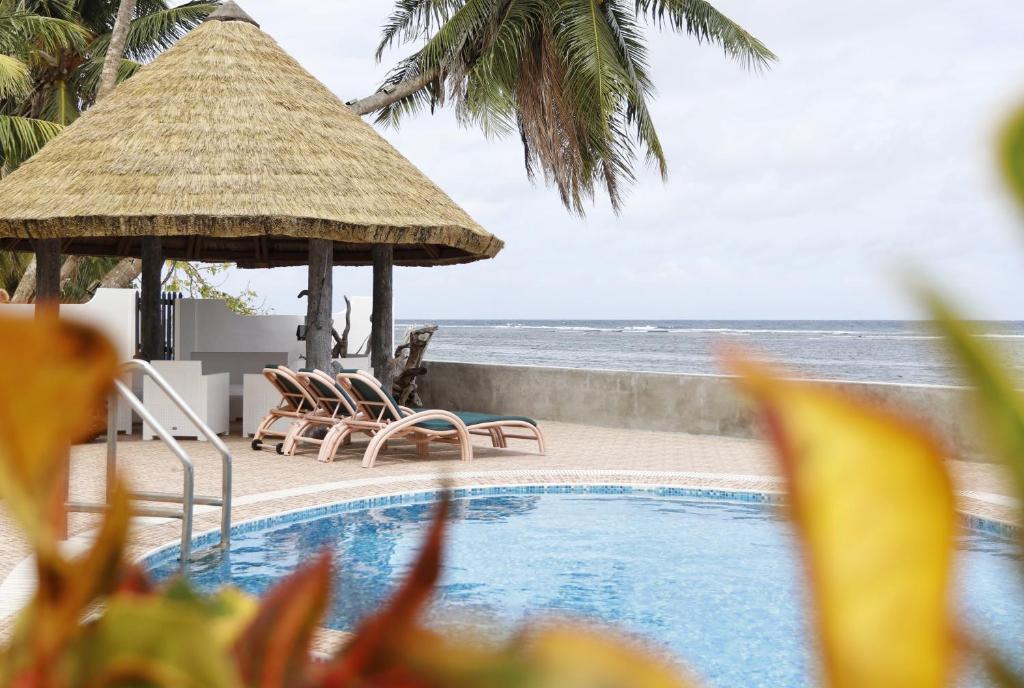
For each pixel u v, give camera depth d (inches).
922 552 6.0
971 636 6.1
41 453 8.6
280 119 503.2
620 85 767.1
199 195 456.4
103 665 8.6
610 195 815.1
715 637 187.9
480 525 303.1
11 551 168.4
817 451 6.1
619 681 6.5
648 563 251.9
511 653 6.8
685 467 410.6
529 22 792.9
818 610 6.1
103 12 1045.2
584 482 366.3
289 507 307.7
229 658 8.7
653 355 3004.4
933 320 6.1
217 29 538.3
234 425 564.4
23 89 820.6
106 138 490.3
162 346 542.6
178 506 300.4
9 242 553.6
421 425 419.2
